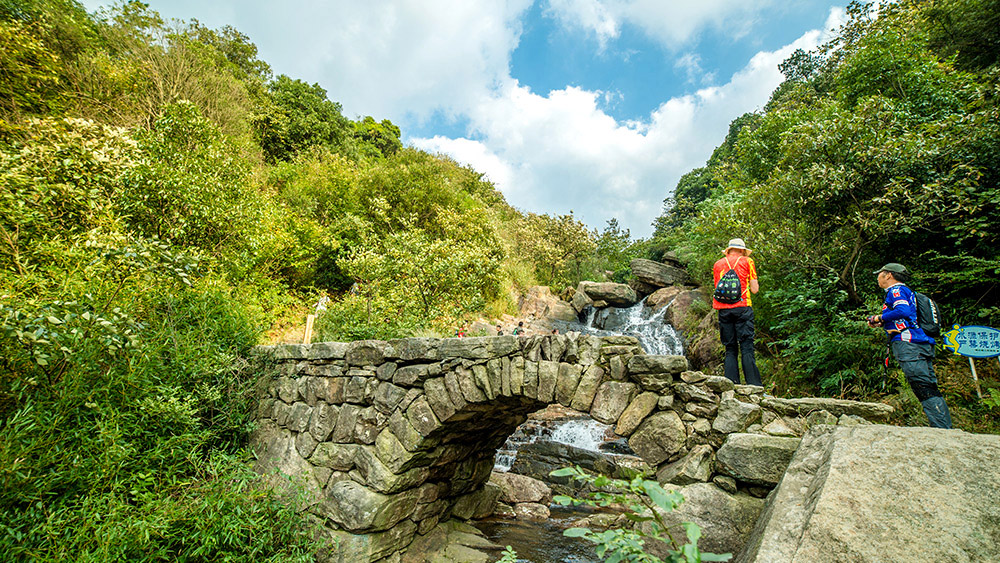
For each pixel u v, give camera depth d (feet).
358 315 25.55
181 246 20.79
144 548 10.75
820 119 22.85
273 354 17.75
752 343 11.83
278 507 13.29
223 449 15.85
